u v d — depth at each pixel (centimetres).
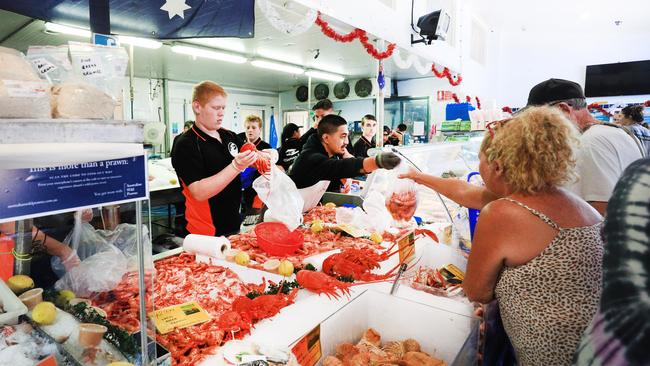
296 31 319
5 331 75
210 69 704
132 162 73
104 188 70
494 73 1044
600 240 101
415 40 539
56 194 63
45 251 82
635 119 480
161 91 809
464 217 219
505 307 108
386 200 204
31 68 67
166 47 512
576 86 196
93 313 82
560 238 99
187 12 236
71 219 83
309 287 135
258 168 184
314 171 229
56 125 62
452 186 176
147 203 81
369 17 424
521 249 101
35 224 80
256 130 416
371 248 179
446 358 136
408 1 518
